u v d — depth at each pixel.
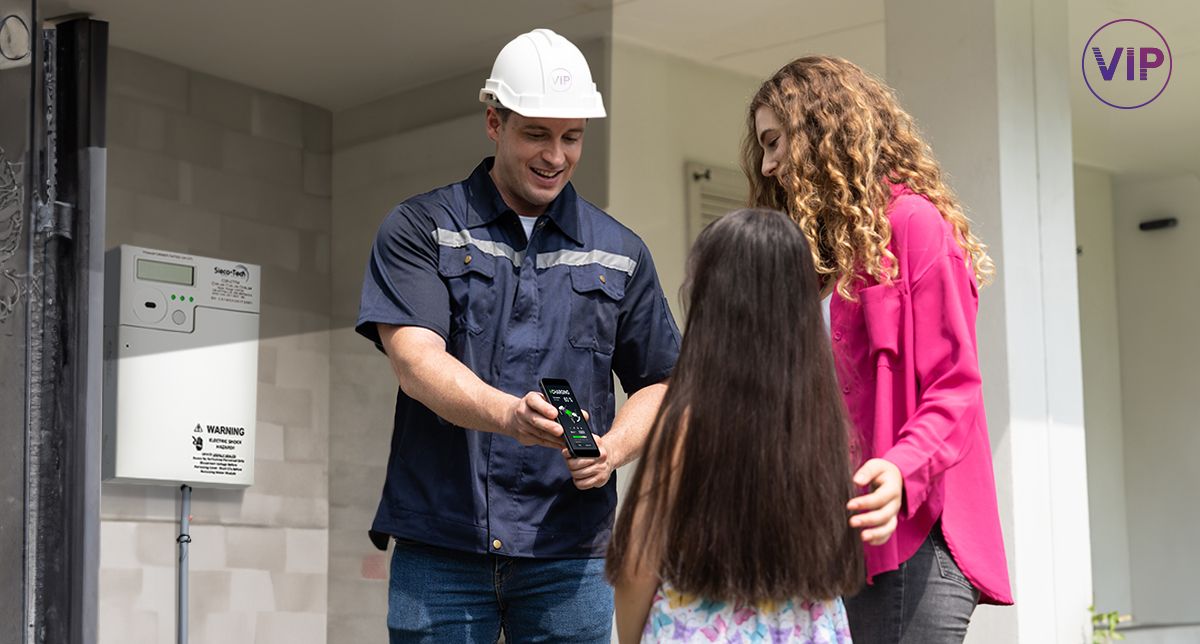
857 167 2.31
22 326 3.45
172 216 5.49
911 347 2.23
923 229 2.25
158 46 5.39
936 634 2.23
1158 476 4.17
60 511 3.54
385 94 5.89
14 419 3.42
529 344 2.58
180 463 4.91
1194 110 4.25
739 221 1.83
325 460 5.89
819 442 1.78
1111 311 4.18
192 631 5.36
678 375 1.82
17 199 3.46
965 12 4.15
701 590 1.75
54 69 3.67
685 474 1.77
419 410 2.57
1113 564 4.11
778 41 5.24
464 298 2.55
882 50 5.34
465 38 5.30
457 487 2.52
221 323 5.07
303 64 5.58
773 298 1.79
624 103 5.18
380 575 5.66
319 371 5.92
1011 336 4.03
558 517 2.56
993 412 4.05
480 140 5.54
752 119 2.54
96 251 3.63
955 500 2.25
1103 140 4.23
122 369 4.83
